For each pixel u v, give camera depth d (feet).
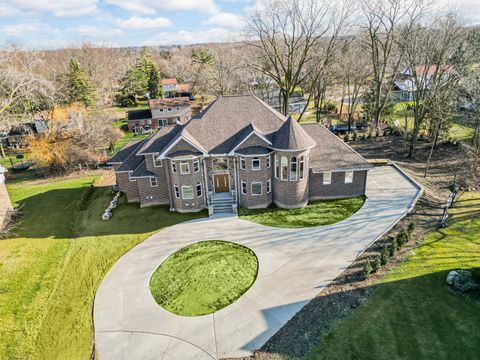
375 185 108.88
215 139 98.68
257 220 93.61
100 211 106.83
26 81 146.20
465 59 127.34
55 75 228.22
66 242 89.71
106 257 81.56
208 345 55.21
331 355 51.19
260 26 141.79
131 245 85.76
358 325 55.98
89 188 126.31
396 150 144.56
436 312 57.21
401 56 147.84
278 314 60.34
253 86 279.08
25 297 70.18
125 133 237.04
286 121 94.27
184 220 96.53
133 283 72.02
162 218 98.58
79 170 156.04
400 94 224.94
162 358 53.57
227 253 79.66
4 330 61.77
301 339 54.60
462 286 60.95
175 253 81.35
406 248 75.05
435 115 126.72
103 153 178.19
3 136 207.82
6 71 128.67
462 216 86.38
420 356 49.88
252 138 94.68
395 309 58.44
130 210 105.40
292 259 75.36
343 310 59.41
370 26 155.74
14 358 55.93
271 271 71.97
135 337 58.03
